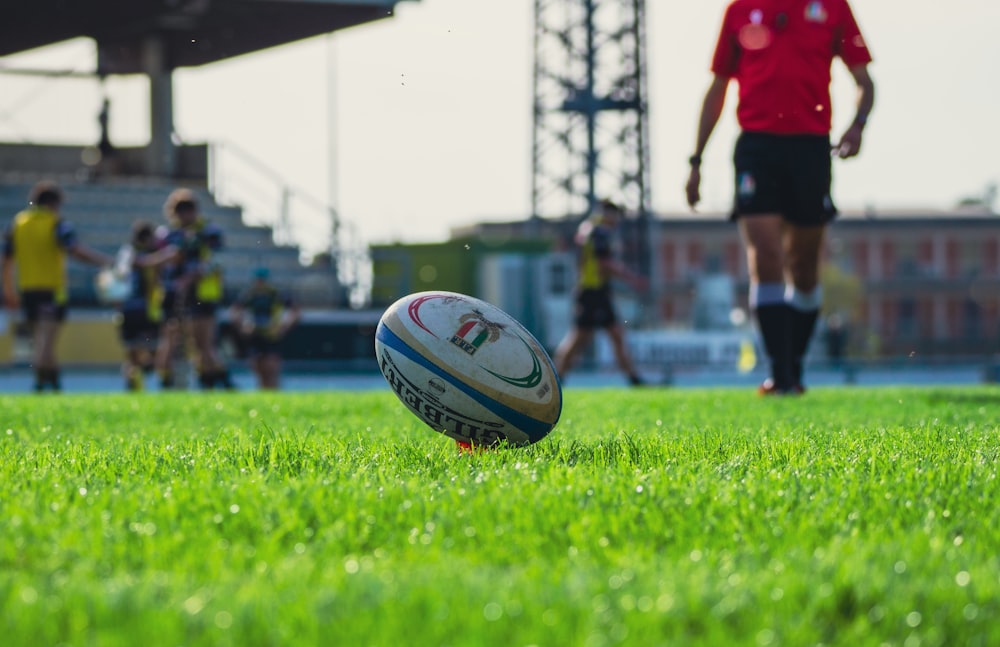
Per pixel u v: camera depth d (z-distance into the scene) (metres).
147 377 25.72
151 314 20.41
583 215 50.28
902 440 5.65
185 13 32.91
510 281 43.09
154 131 37.16
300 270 37.47
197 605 2.36
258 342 22.75
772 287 11.11
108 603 2.38
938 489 3.96
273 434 6.25
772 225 10.85
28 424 7.99
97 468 4.66
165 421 8.36
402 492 3.78
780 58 10.42
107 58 36.88
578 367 32.28
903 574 2.70
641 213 50.25
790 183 10.70
